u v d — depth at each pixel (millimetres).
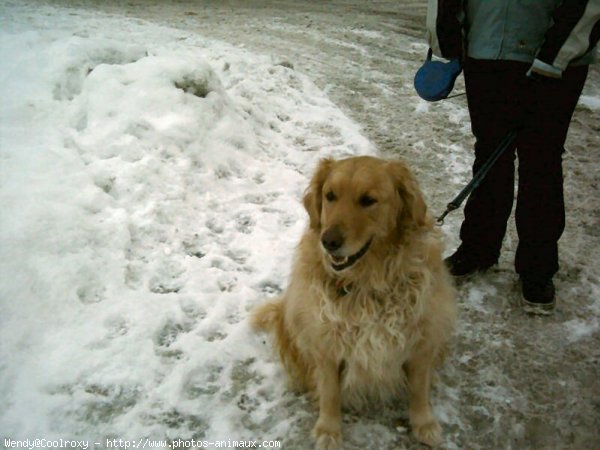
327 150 5102
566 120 2885
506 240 3947
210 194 4125
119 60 5438
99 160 3998
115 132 4227
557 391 2703
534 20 2748
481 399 2660
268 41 8703
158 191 3879
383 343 2395
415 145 5328
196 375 2717
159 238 3580
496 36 2836
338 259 2260
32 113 4480
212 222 3881
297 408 2609
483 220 3359
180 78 4832
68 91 4918
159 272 3324
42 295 2885
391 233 2367
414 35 9664
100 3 11555
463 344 3014
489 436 2469
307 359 2594
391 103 6344
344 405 2658
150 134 4289
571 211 4227
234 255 3631
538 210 3020
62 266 3055
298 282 2520
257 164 4684
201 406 2557
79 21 8461
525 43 2791
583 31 2471
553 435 2471
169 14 10758
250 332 3000
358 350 2410
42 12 9180
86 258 3170
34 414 2391
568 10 2455
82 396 2504
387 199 2320
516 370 2834
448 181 4699
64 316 2850
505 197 3305
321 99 6277
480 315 3232
